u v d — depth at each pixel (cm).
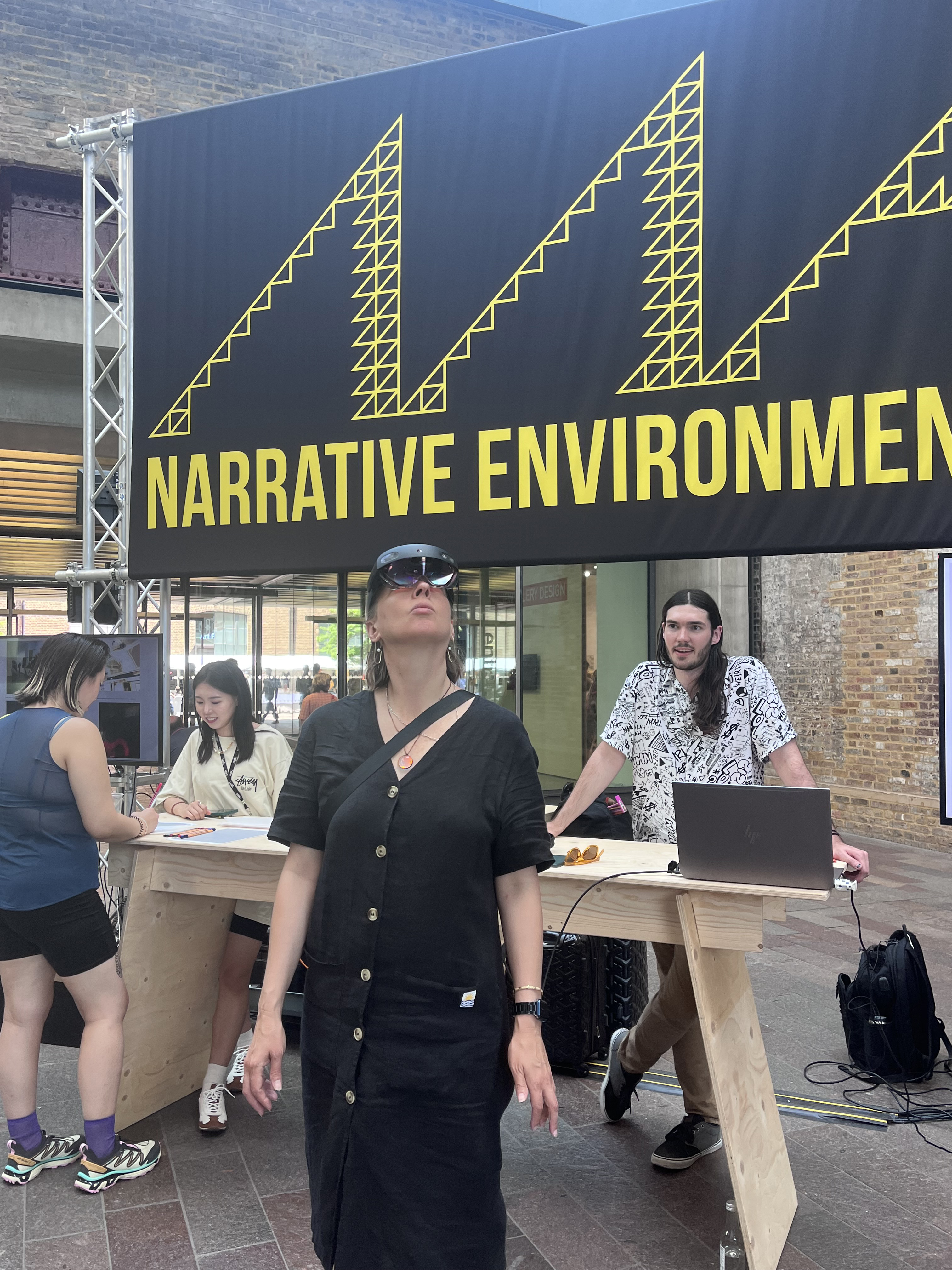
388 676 180
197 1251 251
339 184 471
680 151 407
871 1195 279
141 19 761
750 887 236
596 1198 278
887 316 372
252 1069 162
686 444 404
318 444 473
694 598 297
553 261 430
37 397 752
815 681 921
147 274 509
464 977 162
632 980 388
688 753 305
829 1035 408
